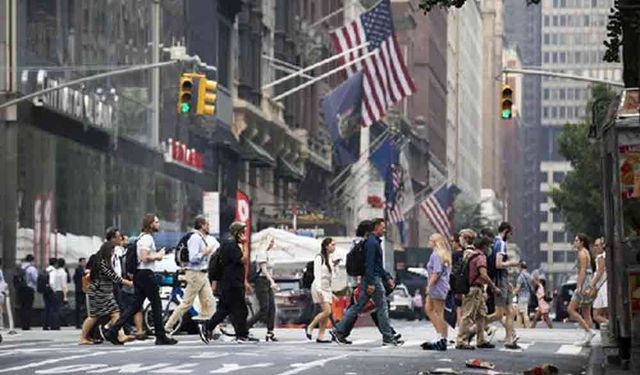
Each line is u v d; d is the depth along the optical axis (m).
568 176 168.50
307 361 39.19
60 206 87.38
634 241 36.94
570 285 112.56
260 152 127.25
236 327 51.19
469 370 36.94
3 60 81.81
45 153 85.56
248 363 38.16
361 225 50.59
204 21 116.94
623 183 37.00
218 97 118.25
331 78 167.75
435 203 141.00
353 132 117.50
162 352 42.88
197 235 50.91
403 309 124.56
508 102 81.50
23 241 82.19
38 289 74.31
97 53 93.38
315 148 156.75
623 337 37.16
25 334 64.94
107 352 42.88
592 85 164.25
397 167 134.38
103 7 94.75
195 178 113.50
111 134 95.50
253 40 130.38
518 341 55.62
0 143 81.69
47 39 86.00
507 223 49.72
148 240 48.84
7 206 81.50
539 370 35.12
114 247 50.06
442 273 47.22
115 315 50.34
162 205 105.88
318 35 159.88
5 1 81.94
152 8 105.00
